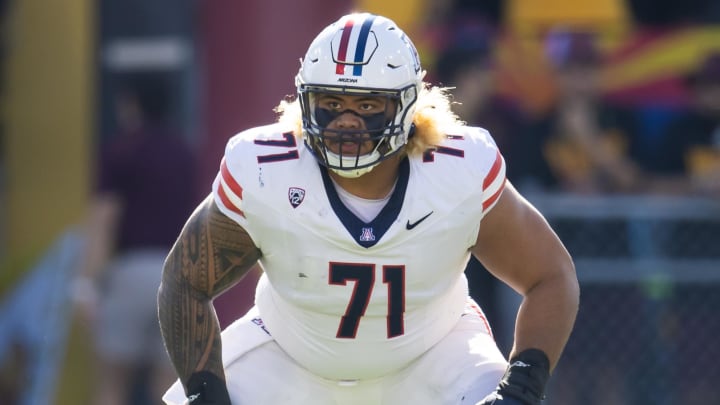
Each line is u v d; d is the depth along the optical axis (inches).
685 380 906.7
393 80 461.7
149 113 897.5
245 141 483.8
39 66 981.8
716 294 905.5
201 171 907.4
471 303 548.4
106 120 1024.9
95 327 892.0
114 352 885.8
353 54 459.8
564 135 950.4
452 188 474.6
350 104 464.4
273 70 905.5
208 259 485.7
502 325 879.7
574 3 1009.5
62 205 971.9
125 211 891.4
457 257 487.2
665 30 1006.4
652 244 902.4
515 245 489.7
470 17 969.5
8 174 981.8
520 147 944.9
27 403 925.8
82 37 977.5
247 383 521.7
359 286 478.9
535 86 956.6
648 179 964.0
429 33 960.9
